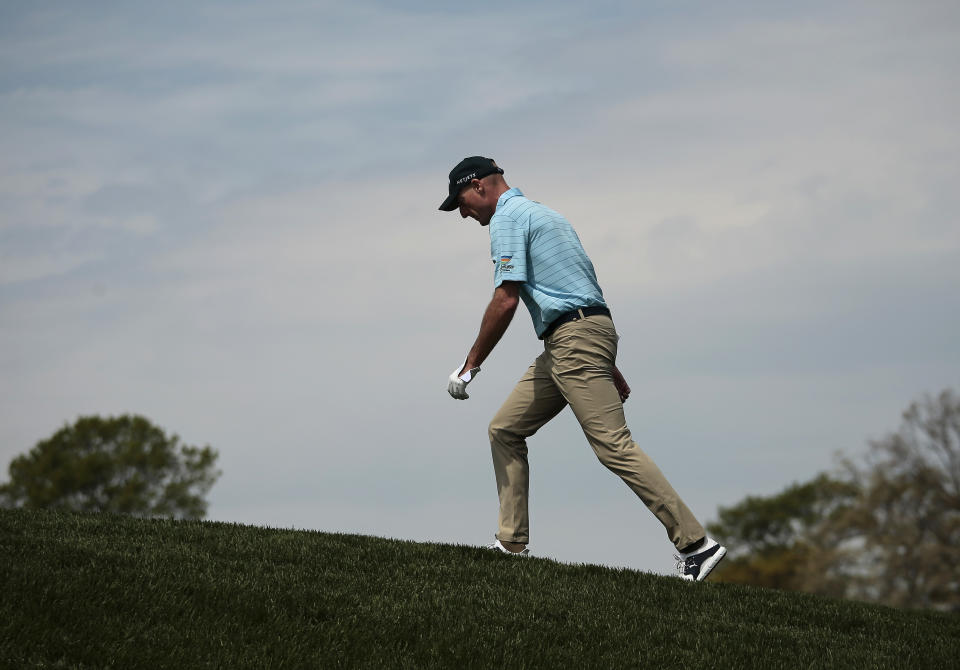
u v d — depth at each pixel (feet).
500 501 78.84
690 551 73.26
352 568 70.03
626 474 73.10
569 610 64.95
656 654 57.98
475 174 78.43
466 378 75.46
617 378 77.66
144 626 53.31
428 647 55.36
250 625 55.67
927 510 378.12
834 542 398.62
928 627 73.61
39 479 457.68
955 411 376.27
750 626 66.33
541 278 74.69
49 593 55.01
